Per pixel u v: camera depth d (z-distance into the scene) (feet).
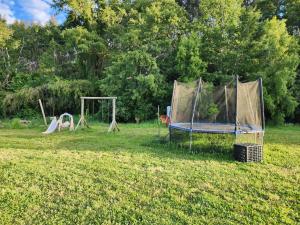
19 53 89.97
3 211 16.02
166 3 70.95
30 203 17.06
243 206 16.69
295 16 67.77
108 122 65.46
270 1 73.41
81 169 23.56
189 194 18.43
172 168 23.95
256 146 26.45
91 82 72.74
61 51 81.41
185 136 34.17
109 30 77.20
